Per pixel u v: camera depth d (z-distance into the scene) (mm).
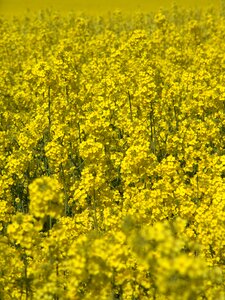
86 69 21219
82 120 15953
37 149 14859
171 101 16922
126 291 7656
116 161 12977
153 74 17688
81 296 7773
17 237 7699
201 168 11891
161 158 14562
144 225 8898
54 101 16641
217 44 27500
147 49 21719
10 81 23766
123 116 15883
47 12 47688
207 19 35188
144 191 10312
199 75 18016
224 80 18125
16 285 8344
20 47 27906
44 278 8031
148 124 15508
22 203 12672
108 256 7105
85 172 10977
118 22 41000
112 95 17188
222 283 7945
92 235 7770
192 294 6641
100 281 7305
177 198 10422
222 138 14773
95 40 26828
